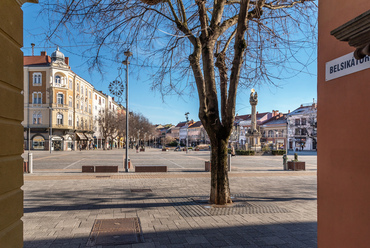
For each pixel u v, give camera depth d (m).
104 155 35.72
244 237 5.02
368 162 2.92
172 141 104.94
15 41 2.71
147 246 4.56
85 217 6.29
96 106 71.19
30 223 5.81
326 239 3.61
